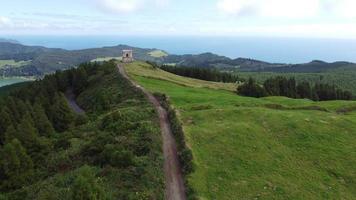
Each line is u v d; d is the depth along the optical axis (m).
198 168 45.25
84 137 66.81
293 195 42.25
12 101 106.12
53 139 74.19
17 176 55.81
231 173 45.38
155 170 44.12
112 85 117.88
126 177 42.38
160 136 55.84
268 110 70.31
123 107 84.06
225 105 77.25
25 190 48.72
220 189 41.72
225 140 54.00
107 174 43.62
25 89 156.62
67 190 42.06
